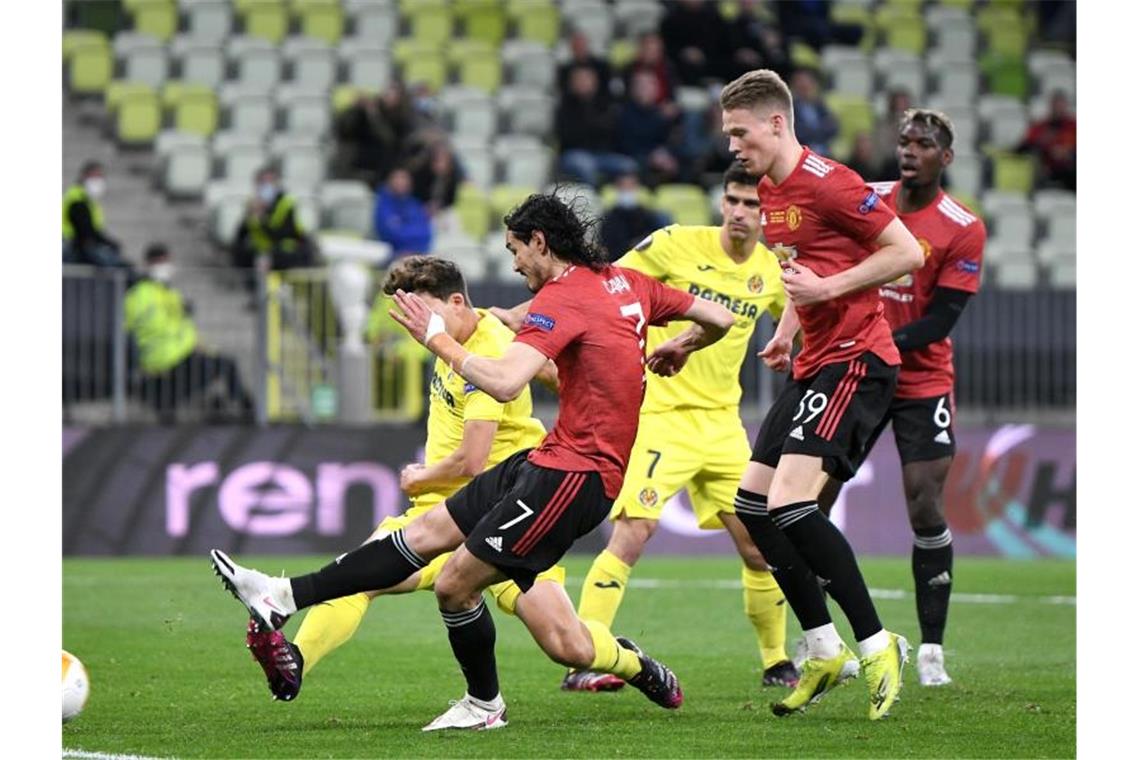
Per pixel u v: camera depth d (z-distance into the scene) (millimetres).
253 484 41188
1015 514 43719
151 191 58438
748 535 21469
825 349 18594
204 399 42219
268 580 17359
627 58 66500
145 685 21375
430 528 17672
